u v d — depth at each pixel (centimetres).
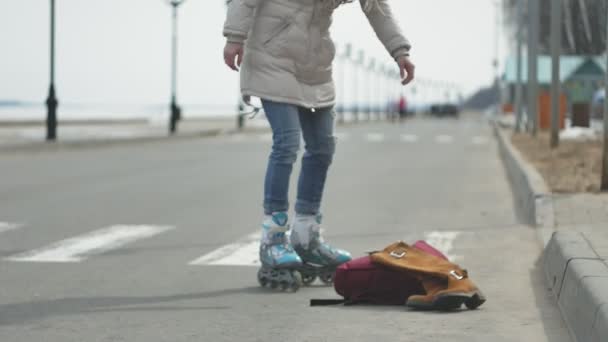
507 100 15925
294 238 1609
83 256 1919
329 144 1617
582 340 1107
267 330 1234
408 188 3503
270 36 1555
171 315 1341
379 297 1409
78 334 1215
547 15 7862
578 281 1230
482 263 1812
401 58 1617
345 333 1208
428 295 1348
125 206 2875
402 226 2420
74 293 1518
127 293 1520
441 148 6700
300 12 1558
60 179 3878
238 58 1531
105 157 5525
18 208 2806
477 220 2542
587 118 7606
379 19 1617
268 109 1577
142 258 1895
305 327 1250
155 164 4875
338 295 1514
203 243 2108
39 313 1352
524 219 2552
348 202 3011
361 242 2142
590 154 4103
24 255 1927
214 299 1470
